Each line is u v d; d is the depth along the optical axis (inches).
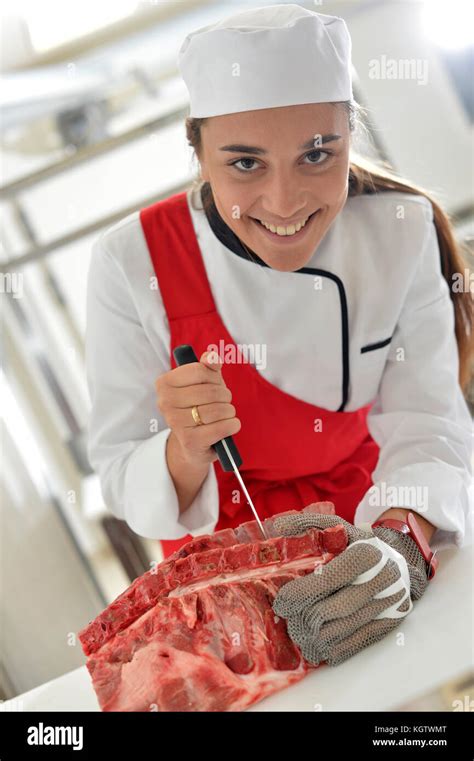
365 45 133.8
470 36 131.6
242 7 115.6
